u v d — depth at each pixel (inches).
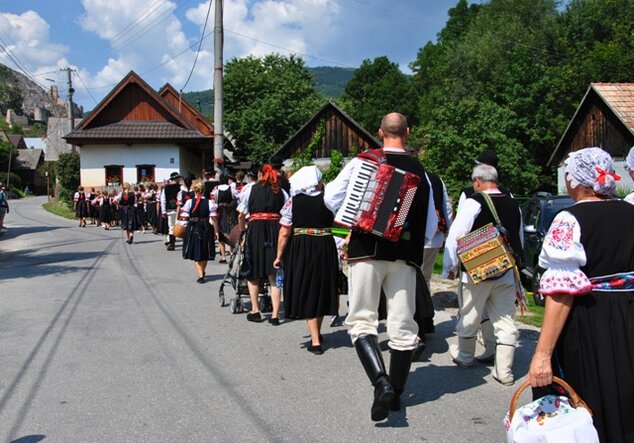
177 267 451.8
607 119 904.3
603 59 1263.5
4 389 179.8
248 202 269.9
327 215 216.8
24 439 144.6
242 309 288.0
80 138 1144.2
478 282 179.6
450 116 648.4
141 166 1186.6
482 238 180.4
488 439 144.2
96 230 886.4
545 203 377.7
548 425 97.1
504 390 179.2
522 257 188.9
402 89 2317.9
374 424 153.3
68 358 210.7
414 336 159.0
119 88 1179.3
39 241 693.9
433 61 2174.0
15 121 6077.8
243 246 275.9
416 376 192.7
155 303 309.7
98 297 327.0
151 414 160.1
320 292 214.1
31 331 249.9
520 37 1531.7
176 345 227.6
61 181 1451.8
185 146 1246.3
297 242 215.9
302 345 228.7
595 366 96.2
